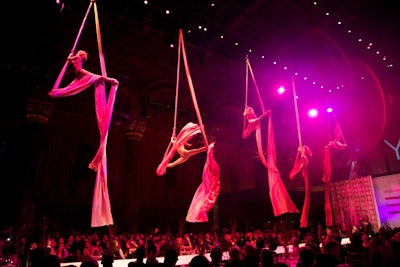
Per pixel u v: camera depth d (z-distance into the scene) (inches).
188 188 775.1
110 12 571.5
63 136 615.2
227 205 754.8
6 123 565.3
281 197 289.9
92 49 605.3
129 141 671.1
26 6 532.1
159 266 163.0
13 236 450.9
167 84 717.9
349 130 805.2
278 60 727.1
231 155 877.8
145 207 695.7
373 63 709.3
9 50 524.1
